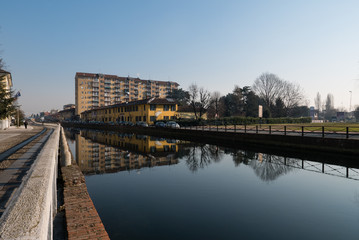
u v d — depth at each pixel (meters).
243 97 83.56
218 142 28.94
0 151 11.45
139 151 21.98
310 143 18.16
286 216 6.93
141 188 9.96
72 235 4.59
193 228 6.09
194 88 66.12
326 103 111.00
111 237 5.57
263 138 22.59
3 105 30.38
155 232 5.83
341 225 6.31
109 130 63.09
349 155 15.55
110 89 125.56
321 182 10.88
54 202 5.80
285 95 72.25
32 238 1.22
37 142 16.02
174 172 13.10
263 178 11.65
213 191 9.49
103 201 8.26
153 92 139.25
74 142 30.61
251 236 5.68
